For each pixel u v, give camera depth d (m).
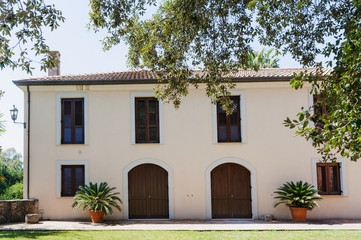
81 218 16.50
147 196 16.78
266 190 16.62
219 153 16.81
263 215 16.38
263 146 16.81
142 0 8.62
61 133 17.03
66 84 16.97
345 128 4.73
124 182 16.72
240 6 8.64
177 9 8.61
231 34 9.05
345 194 16.50
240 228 13.74
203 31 8.98
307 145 16.80
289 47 9.05
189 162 16.78
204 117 16.97
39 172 16.78
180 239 11.56
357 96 4.77
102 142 16.92
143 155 16.86
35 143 16.94
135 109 17.11
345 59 4.95
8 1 7.54
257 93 17.06
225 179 16.89
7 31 7.58
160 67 9.61
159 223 15.36
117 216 16.52
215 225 14.64
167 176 16.84
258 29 8.98
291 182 16.34
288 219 16.25
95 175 16.75
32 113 17.09
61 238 11.65
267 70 18.95
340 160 16.69
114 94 17.14
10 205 15.67
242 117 16.94
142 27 9.41
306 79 6.12
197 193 16.62
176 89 9.98
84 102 17.11
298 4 8.20
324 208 16.55
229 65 9.59
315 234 12.44
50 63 8.37
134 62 9.90
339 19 8.26
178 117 16.98
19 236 11.99
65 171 16.94
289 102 16.95
